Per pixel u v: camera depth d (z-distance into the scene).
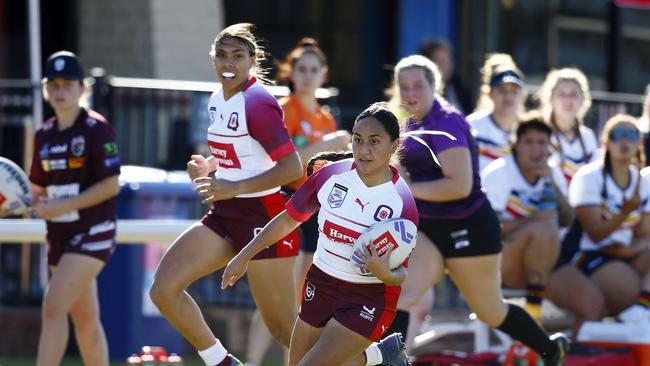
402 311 25.77
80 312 27.12
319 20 50.34
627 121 32.38
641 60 56.34
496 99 32.38
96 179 26.80
